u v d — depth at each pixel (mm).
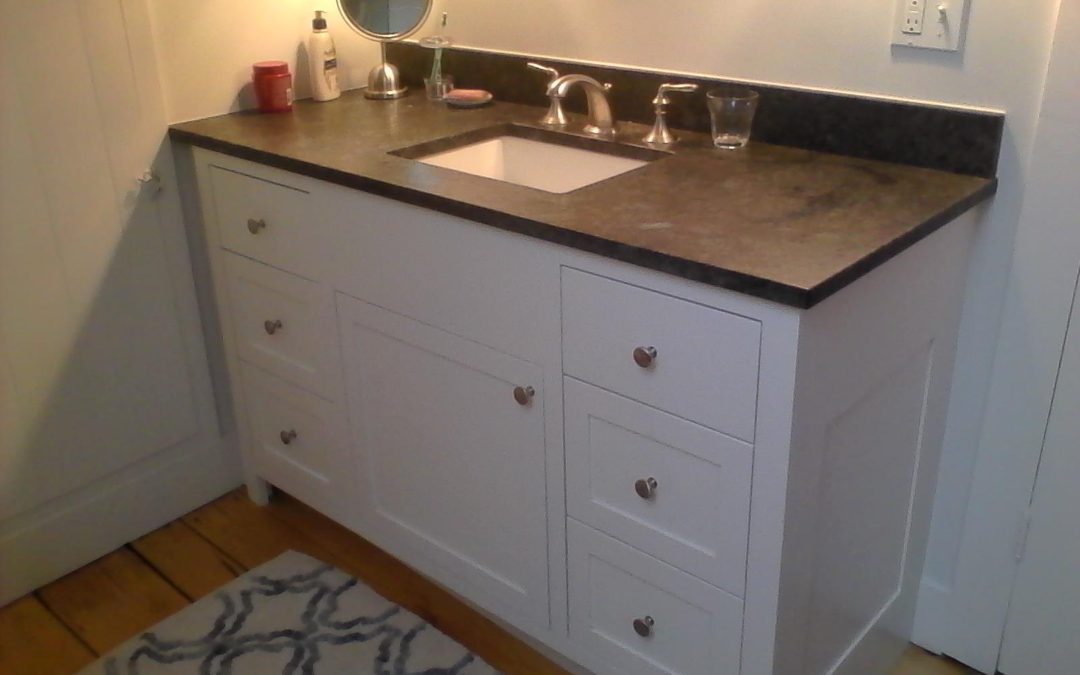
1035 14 1437
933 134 1584
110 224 1984
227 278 2068
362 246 1719
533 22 2076
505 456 1648
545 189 1980
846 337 1290
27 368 1939
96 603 2035
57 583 2094
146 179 2010
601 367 1421
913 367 1535
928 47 1546
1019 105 1487
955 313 1607
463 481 1754
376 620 1944
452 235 1552
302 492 2162
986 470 1681
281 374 2049
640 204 1465
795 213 1409
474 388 1646
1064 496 1607
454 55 2232
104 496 2137
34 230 1877
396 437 1849
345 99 2250
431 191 1541
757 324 1215
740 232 1335
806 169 1627
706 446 1336
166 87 1996
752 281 1178
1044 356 1555
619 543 1521
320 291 1850
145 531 2232
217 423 2307
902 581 1758
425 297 1647
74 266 1954
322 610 1974
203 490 2320
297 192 1797
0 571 2004
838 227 1350
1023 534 1671
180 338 2174
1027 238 1520
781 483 1268
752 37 1756
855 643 1643
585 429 1488
